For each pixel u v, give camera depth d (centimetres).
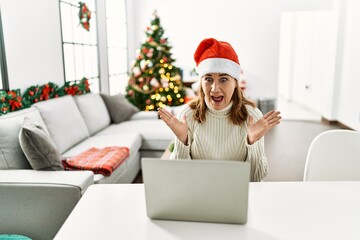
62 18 402
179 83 570
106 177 261
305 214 118
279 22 673
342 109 588
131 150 328
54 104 318
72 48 430
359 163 166
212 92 143
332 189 137
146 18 691
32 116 272
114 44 597
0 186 202
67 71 419
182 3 680
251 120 143
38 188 202
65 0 407
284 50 941
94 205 128
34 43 330
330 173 168
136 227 112
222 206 110
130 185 145
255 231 109
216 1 674
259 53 686
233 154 153
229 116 150
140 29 695
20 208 204
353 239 104
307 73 784
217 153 153
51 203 203
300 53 833
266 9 670
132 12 682
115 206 127
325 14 661
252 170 150
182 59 696
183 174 108
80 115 355
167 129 398
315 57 732
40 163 226
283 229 110
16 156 234
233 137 151
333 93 604
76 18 440
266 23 675
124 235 108
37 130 230
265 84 695
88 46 481
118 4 610
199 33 686
